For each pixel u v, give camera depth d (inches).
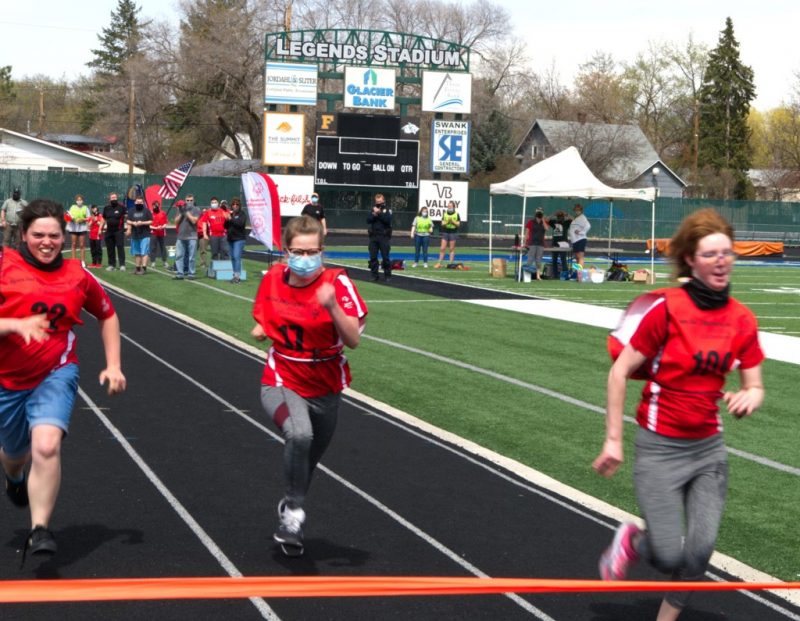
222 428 359.6
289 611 197.6
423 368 508.7
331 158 1865.2
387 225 1048.8
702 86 3371.1
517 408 415.2
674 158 3486.7
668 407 175.6
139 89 2682.1
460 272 1189.7
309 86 1925.4
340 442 346.0
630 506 280.1
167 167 3125.0
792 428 393.4
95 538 237.1
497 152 2967.5
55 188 2137.1
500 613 200.1
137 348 539.5
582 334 653.9
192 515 258.1
